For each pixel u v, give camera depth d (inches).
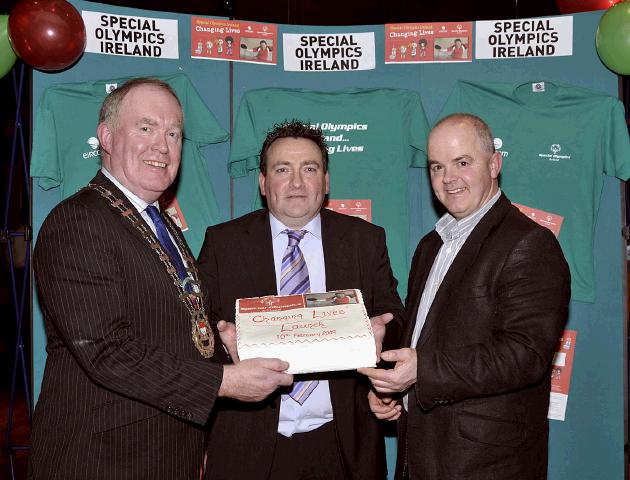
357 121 125.0
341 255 88.3
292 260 87.0
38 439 65.6
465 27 125.2
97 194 68.1
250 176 127.7
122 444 63.8
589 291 122.6
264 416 81.2
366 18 189.2
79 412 63.9
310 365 69.0
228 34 125.4
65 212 65.2
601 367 123.6
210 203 125.0
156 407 65.1
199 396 64.2
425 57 125.7
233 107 126.3
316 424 83.6
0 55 113.9
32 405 118.5
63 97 117.4
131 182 70.4
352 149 125.2
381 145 125.2
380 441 86.4
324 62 127.0
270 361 67.4
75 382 64.6
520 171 123.5
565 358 123.8
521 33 124.0
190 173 124.0
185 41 124.6
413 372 69.4
